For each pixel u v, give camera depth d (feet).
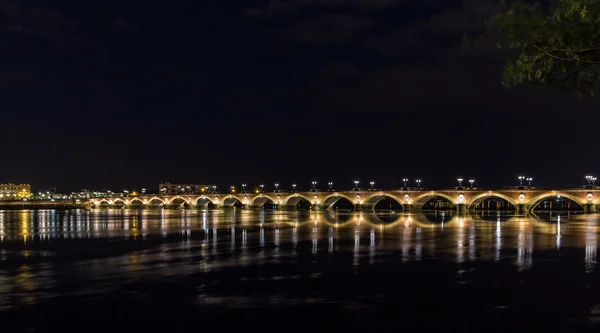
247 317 144.77
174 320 142.20
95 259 255.70
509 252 270.87
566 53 46.44
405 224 530.27
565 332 128.98
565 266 222.28
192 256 265.34
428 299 163.22
